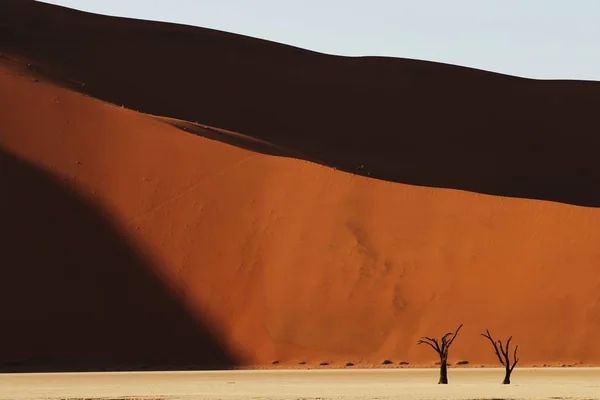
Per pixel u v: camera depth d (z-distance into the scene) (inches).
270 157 3058.6
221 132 3604.8
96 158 3019.2
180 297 2704.2
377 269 2723.9
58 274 2706.7
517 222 2822.3
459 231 2805.1
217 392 1800.0
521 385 1962.4
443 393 1764.3
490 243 2773.1
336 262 2738.7
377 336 2596.0
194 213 2881.4
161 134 3115.2
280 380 2103.8
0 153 2960.1
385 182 2952.8
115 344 2600.9
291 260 2755.9
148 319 2655.0
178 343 2613.2
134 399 1674.5
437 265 2728.8
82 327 2618.1
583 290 2659.9
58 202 2866.6
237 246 2805.1
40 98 3191.4
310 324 2623.0
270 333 2618.1
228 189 2947.8
